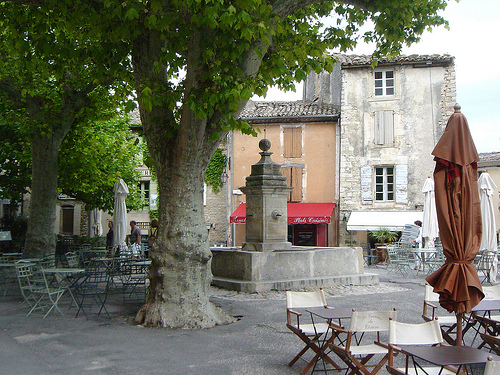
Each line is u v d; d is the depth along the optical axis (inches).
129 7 278.2
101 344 264.2
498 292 276.1
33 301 401.4
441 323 258.1
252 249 493.0
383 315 199.0
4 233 855.1
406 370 167.3
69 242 922.7
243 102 311.6
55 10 331.6
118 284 499.5
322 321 320.8
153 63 325.1
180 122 309.4
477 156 219.5
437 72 1073.5
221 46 296.0
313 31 413.7
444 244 214.7
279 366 228.5
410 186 1062.4
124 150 876.0
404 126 1074.7
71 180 750.5
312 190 1119.6
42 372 217.8
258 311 354.0
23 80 489.1
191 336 281.3
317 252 484.7
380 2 359.3
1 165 798.5
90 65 500.4
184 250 310.0
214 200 1151.6
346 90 1098.7
